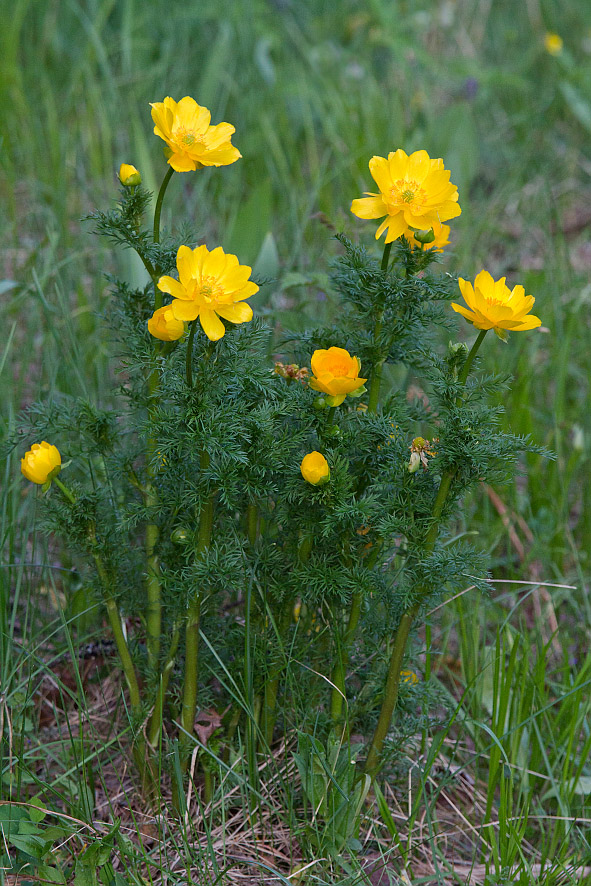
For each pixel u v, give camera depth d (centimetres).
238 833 104
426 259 98
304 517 100
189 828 103
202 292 92
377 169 96
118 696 109
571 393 145
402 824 107
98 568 102
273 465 98
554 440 133
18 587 108
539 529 128
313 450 101
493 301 96
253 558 102
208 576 99
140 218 99
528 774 110
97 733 109
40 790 106
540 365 144
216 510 103
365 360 102
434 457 98
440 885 101
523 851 107
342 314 105
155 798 104
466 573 99
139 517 101
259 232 131
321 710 107
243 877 102
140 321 102
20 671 108
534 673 112
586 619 120
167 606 103
